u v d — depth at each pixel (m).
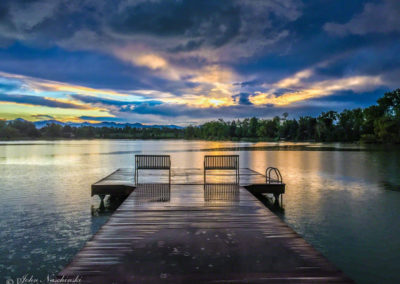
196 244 4.37
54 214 8.53
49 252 5.74
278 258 3.85
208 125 171.50
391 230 7.05
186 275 3.37
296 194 11.37
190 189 9.25
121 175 12.78
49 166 21.88
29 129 174.12
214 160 10.48
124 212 6.32
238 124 155.88
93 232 6.94
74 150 48.03
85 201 10.20
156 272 3.44
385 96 77.12
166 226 5.29
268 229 5.13
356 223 7.61
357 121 93.62
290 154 36.19
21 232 6.92
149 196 8.12
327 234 6.77
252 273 3.43
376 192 11.67
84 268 3.53
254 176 12.45
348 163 23.89
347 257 5.53
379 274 4.88
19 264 5.21
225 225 5.37
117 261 3.74
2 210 8.97
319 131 100.88
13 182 14.22
